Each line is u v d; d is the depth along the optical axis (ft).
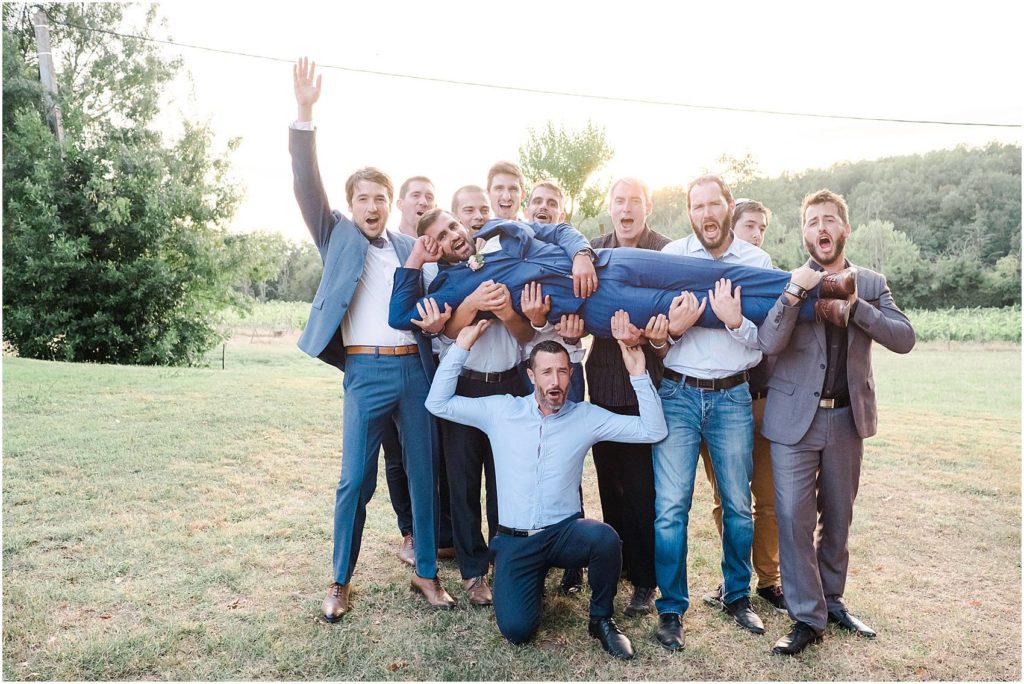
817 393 9.50
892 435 23.72
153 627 9.94
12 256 45.83
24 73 47.73
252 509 14.97
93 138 51.06
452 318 10.21
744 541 10.14
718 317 9.41
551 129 50.78
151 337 52.65
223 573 11.74
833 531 9.98
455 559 12.66
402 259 10.87
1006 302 114.52
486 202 12.21
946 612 10.81
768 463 10.96
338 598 10.40
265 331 89.61
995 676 8.98
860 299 9.34
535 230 10.35
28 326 47.21
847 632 9.99
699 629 10.14
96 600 10.69
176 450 19.13
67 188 47.83
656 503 10.11
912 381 42.73
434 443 11.01
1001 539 13.98
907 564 12.75
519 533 9.59
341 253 10.45
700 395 9.91
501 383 11.02
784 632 10.03
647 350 10.82
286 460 18.80
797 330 9.70
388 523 14.39
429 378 10.85
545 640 9.78
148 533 13.43
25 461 17.43
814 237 9.49
